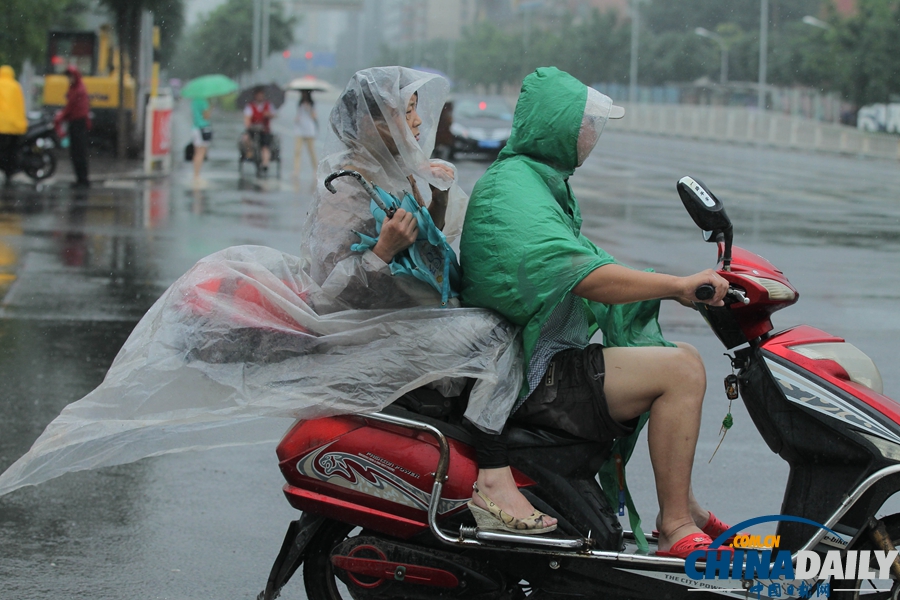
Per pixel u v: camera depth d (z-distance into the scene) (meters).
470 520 3.34
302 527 3.45
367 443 3.31
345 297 3.32
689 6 68.81
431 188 3.47
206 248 12.23
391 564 3.34
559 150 3.35
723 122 47.69
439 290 3.31
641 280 3.17
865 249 13.52
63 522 4.74
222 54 80.94
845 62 43.38
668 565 3.26
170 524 4.76
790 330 3.44
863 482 3.20
